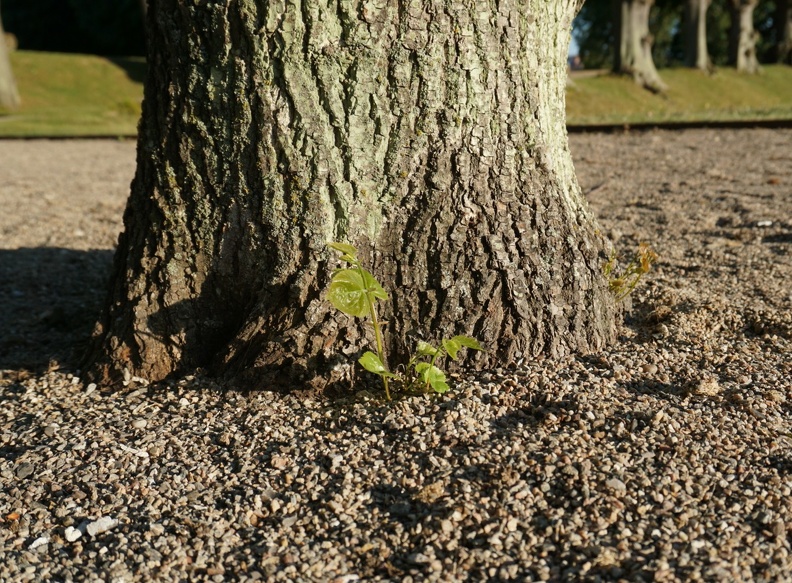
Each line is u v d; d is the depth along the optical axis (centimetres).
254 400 112
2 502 94
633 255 204
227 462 100
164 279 120
